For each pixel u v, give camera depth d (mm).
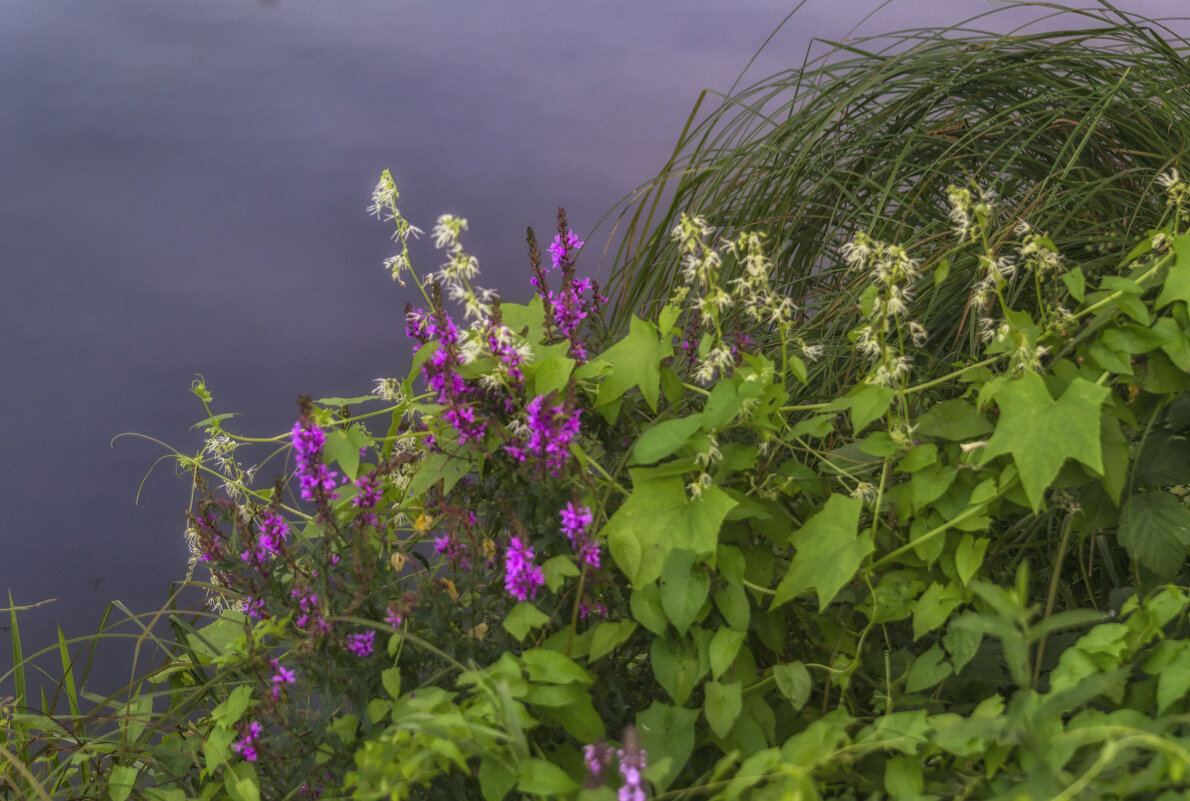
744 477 2219
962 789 1660
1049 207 3162
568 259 2324
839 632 2211
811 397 3086
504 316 2398
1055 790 1286
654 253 3816
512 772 1553
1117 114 3385
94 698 2686
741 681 1972
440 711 1676
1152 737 1222
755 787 1634
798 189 3795
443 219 1987
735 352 2307
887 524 2135
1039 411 1847
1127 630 1602
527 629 1754
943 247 3205
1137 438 2254
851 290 3252
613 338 2666
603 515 2041
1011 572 2492
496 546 2092
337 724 1979
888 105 3807
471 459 2203
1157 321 1974
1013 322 2084
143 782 2477
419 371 2279
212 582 2580
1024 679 1386
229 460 2674
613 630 1893
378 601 1944
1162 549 1971
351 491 2473
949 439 2066
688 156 4059
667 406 2445
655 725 1797
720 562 1918
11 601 2672
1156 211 3156
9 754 2068
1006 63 3676
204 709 2566
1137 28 3543
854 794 1851
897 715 1710
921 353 3115
